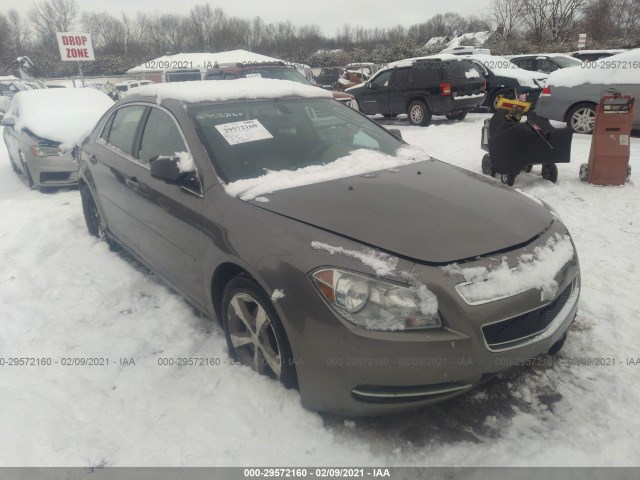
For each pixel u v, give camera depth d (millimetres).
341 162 3223
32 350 3154
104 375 2887
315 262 2240
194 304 3242
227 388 2691
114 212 4160
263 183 2834
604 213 5066
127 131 4031
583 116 9344
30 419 2531
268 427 2426
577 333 3062
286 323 2295
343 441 2340
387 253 2225
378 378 2135
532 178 6379
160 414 2564
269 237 2443
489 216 2543
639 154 7664
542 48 32250
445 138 10180
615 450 2225
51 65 49781
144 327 3361
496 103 5980
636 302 3371
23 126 7457
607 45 32219
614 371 2709
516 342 2266
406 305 2107
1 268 4332
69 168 6957
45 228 5305
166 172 2965
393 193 2732
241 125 3299
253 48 71875
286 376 2479
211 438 2391
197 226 2875
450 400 2568
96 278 4137
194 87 3645
